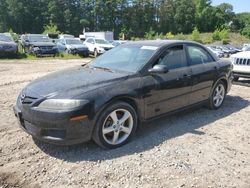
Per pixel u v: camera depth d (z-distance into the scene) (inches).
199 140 195.8
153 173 154.0
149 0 4638.3
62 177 150.4
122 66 207.0
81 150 177.6
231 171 158.1
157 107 203.0
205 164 164.2
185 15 4904.0
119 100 181.8
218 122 231.8
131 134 187.9
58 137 164.6
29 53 911.0
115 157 169.8
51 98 165.8
